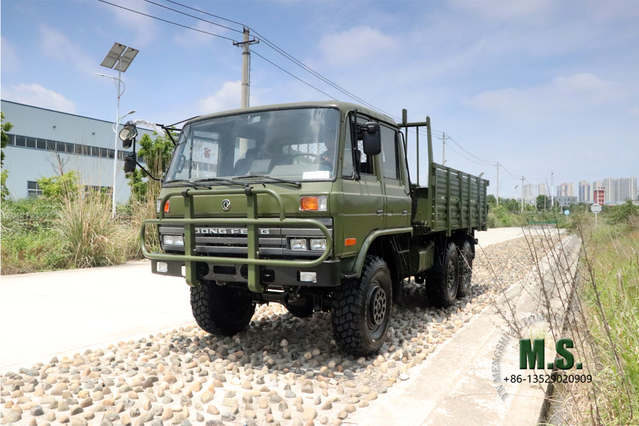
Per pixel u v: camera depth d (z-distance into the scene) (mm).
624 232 12055
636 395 3180
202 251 4625
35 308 6887
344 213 4211
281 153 4516
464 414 3438
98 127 38312
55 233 11508
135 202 13078
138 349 5070
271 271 4258
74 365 4531
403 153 6027
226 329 5500
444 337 5531
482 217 9375
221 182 4496
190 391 3812
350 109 4617
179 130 5246
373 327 4832
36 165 34562
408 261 5926
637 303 4387
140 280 9258
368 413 3510
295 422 3297
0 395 3803
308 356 4758
